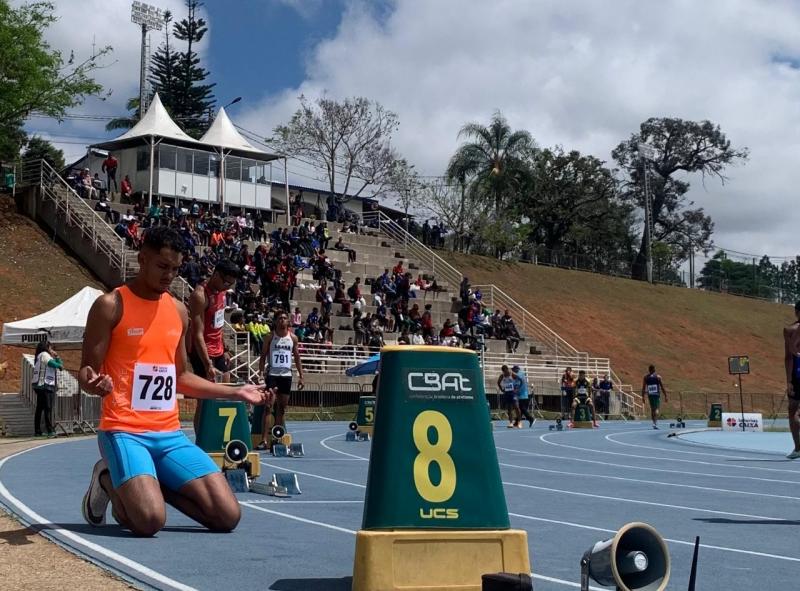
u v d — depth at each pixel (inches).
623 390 2098.9
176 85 3422.7
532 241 3513.8
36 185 1679.4
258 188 2102.6
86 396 984.3
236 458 460.1
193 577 243.1
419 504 222.4
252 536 311.0
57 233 1630.2
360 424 897.5
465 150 2800.2
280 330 672.4
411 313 1694.1
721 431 1376.7
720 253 3558.1
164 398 307.0
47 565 252.2
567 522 369.4
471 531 223.9
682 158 3978.8
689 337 2726.4
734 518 392.5
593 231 3582.7
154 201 1957.4
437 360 232.4
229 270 472.4
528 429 1295.5
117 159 2023.9
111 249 1536.7
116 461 296.8
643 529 191.8
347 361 1459.2
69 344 1060.5
